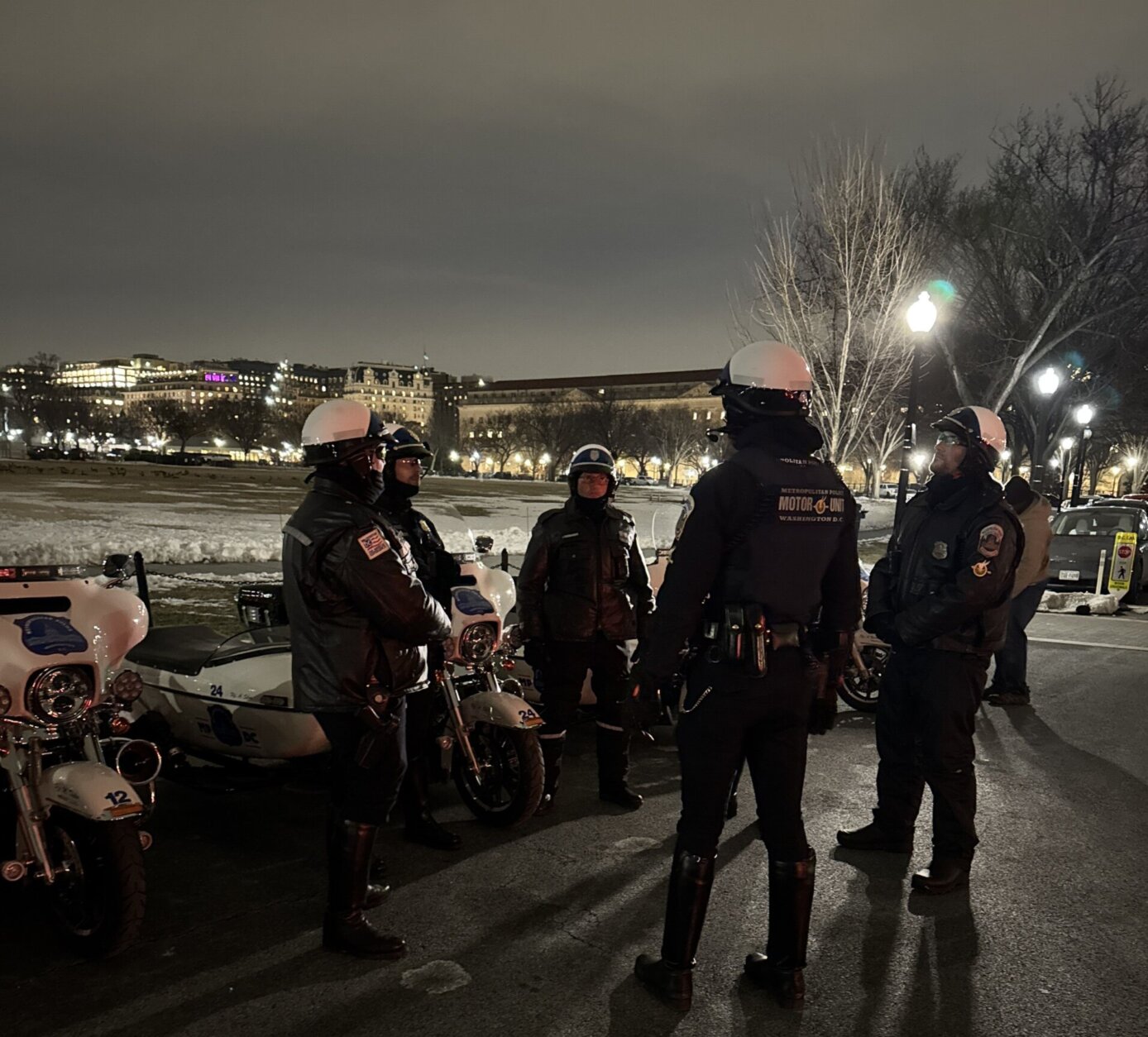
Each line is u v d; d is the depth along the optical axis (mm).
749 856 4422
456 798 5148
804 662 3076
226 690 4625
